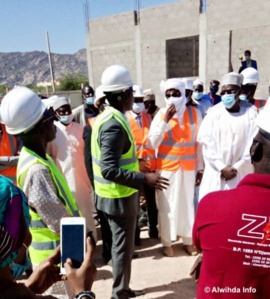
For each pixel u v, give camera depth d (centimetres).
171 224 388
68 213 189
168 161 380
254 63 1101
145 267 375
